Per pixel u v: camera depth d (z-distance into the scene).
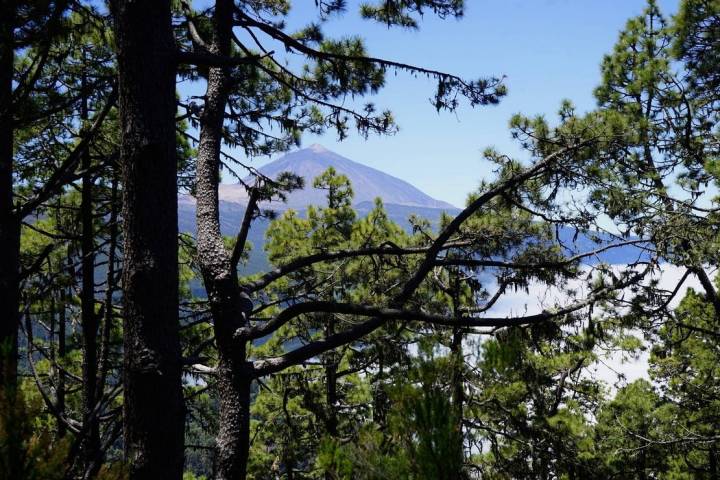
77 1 5.18
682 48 14.02
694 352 17.14
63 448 2.75
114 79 4.74
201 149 5.89
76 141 10.19
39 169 9.52
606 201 7.96
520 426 13.26
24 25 4.98
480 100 6.35
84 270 8.37
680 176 13.55
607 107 16.33
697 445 17.42
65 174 5.24
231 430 4.97
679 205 11.94
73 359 11.38
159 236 4.07
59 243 6.29
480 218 8.04
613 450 16.98
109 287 5.86
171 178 4.16
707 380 17.16
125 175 4.09
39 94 6.29
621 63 16.28
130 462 3.86
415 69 6.21
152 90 4.08
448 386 3.27
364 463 3.27
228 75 6.06
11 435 2.63
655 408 18.23
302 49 6.07
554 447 13.70
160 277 4.04
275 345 17.02
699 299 16.00
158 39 4.11
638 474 18.09
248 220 5.45
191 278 13.63
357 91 7.61
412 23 7.78
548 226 7.81
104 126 9.28
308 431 15.75
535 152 7.44
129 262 4.04
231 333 5.13
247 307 5.37
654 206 11.38
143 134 4.04
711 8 13.03
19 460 2.62
